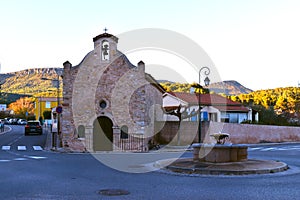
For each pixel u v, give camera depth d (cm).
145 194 1011
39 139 3853
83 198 952
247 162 1619
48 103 9200
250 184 1179
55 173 1445
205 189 1088
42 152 2627
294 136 4112
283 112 5931
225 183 1200
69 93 2767
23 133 4872
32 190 1065
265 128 3825
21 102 11562
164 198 956
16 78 18538
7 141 3606
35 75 18738
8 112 11488
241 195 997
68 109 2758
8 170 1539
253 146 3353
